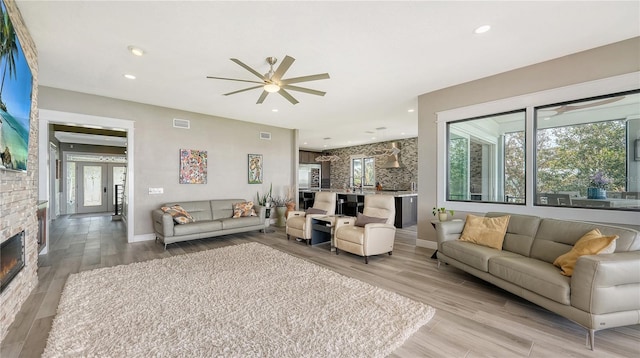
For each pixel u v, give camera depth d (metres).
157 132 5.19
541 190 3.53
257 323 2.18
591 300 1.92
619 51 2.92
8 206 2.12
